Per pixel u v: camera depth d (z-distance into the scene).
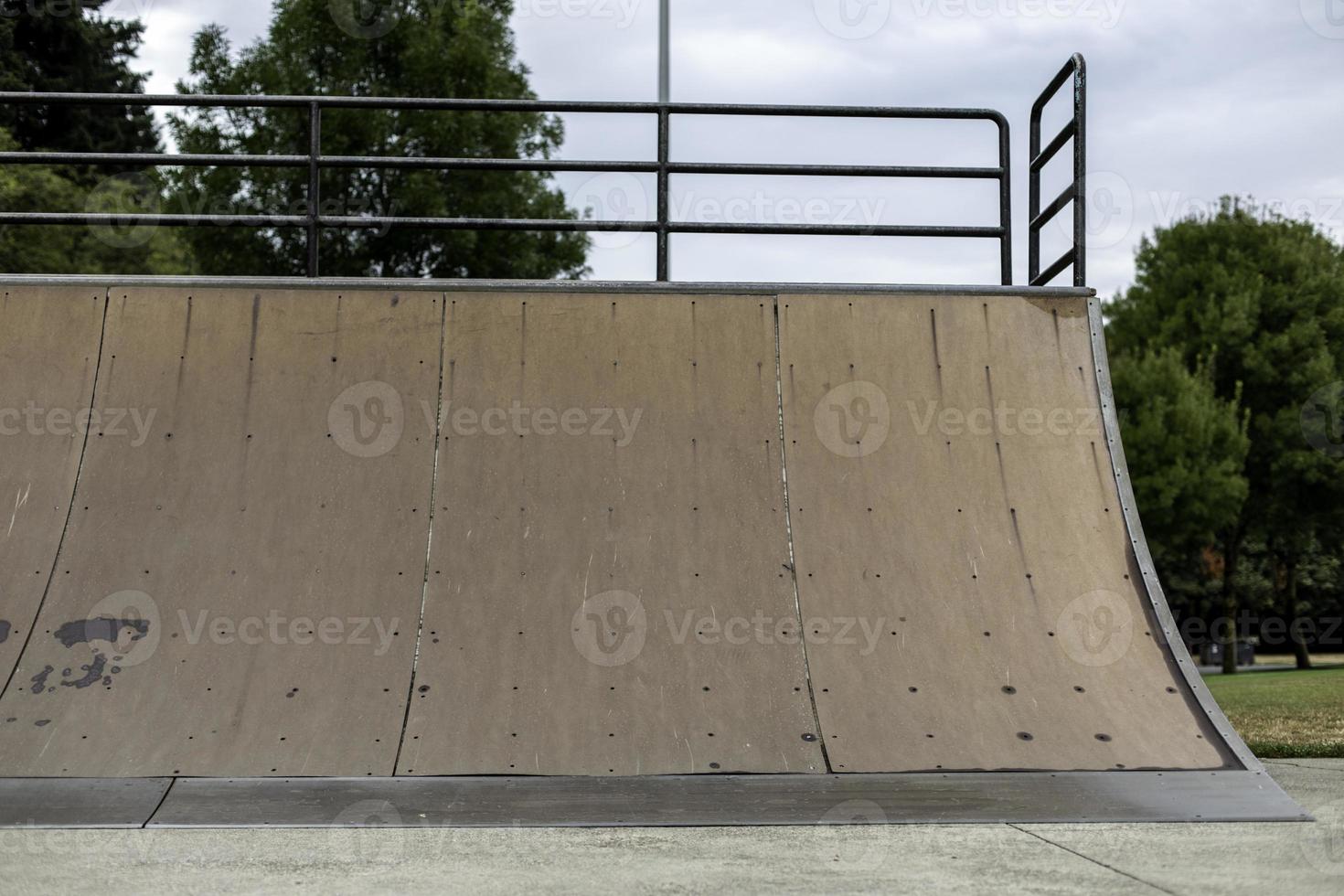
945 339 6.08
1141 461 23.38
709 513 5.47
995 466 5.71
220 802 4.37
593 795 4.45
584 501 5.47
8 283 5.96
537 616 5.10
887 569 5.35
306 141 19.62
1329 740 6.78
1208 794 4.52
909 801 4.45
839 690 4.92
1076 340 6.14
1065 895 3.34
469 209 20.23
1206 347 25.53
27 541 5.27
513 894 3.37
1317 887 3.41
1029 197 7.09
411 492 5.46
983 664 5.05
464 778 4.51
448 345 5.89
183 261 22.92
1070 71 6.52
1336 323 25.33
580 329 5.98
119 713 4.71
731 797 4.45
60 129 28.55
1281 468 25.06
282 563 5.22
